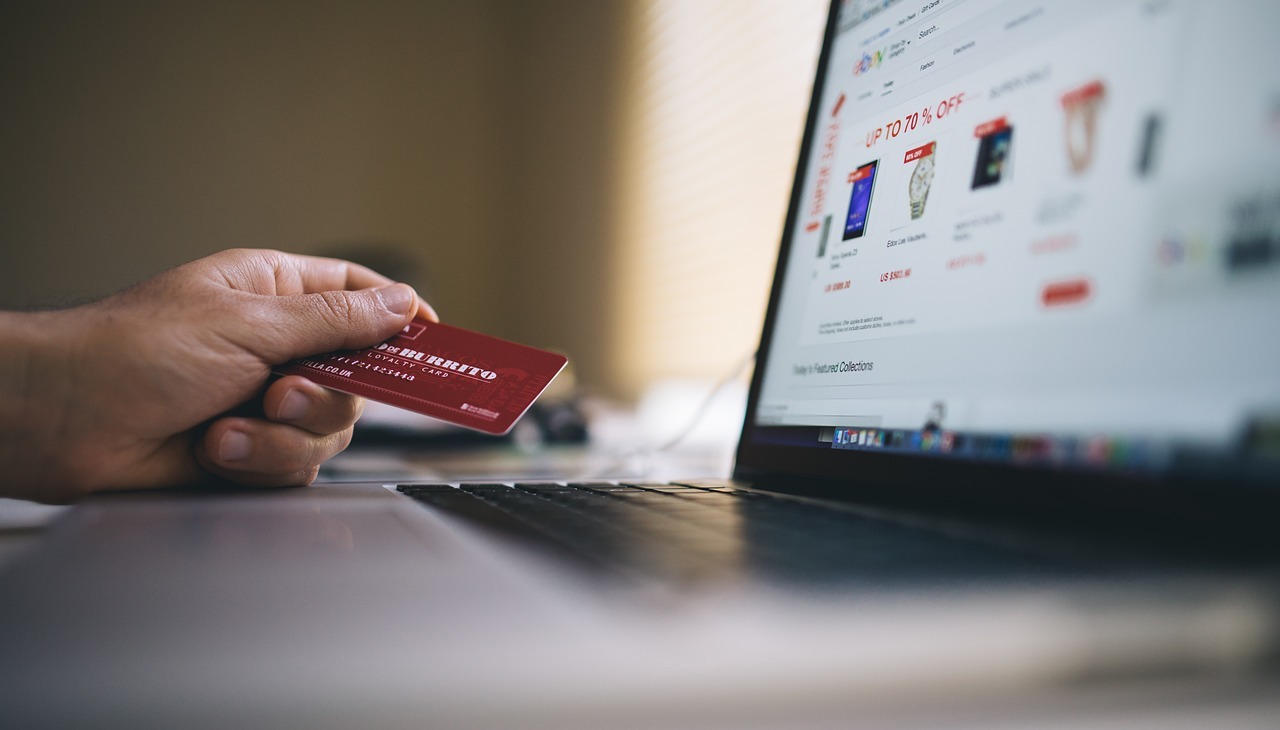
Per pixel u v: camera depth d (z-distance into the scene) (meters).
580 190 3.29
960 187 0.53
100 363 0.52
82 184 3.39
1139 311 0.40
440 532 0.37
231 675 0.18
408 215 3.77
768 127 2.22
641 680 0.18
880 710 0.17
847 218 0.64
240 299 0.57
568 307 3.38
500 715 0.16
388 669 0.18
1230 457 0.34
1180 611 0.22
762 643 0.20
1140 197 0.41
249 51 3.58
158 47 3.47
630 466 1.10
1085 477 0.40
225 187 3.54
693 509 0.46
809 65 2.06
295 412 0.58
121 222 3.43
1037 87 0.49
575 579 0.27
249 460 0.58
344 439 0.66
